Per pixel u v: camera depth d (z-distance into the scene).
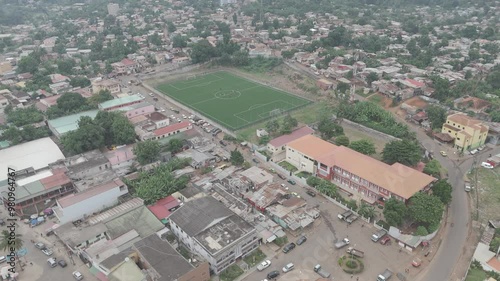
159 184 122.25
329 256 99.75
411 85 197.00
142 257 91.50
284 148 149.38
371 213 109.69
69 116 172.38
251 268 96.19
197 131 163.12
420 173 118.56
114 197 119.19
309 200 122.00
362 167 122.69
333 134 158.38
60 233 104.50
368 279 92.62
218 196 119.12
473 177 133.38
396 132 157.25
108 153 143.88
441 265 96.56
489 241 101.81
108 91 197.38
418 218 103.38
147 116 172.88
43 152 142.75
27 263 98.69
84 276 94.31
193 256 97.25
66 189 124.31
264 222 109.94
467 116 159.38
